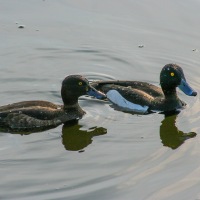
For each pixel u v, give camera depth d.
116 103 16.61
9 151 13.75
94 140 14.44
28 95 16.81
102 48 19.56
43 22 21.00
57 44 19.69
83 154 13.66
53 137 14.55
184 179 12.66
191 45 19.67
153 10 21.66
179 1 22.14
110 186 12.28
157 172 12.92
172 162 13.38
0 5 22.09
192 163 13.34
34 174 12.73
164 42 19.88
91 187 12.24
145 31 20.47
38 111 15.15
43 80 17.66
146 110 16.34
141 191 12.15
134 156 13.61
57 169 12.98
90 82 17.27
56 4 22.28
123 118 15.79
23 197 11.84
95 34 20.36
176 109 16.41
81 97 16.80
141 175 12.77
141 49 19.56
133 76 18.25
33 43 19.72
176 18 21.08
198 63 18.81
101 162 13.30
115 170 12.95
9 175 12.70
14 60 18.69
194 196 12.06
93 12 21.67
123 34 20.36
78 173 12.80
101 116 15.82
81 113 15.77
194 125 15.37
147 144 14.25
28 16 21.39
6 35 20.19
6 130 14.77
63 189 12.15
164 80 16.52
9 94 16.80
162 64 18.80
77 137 14.58
